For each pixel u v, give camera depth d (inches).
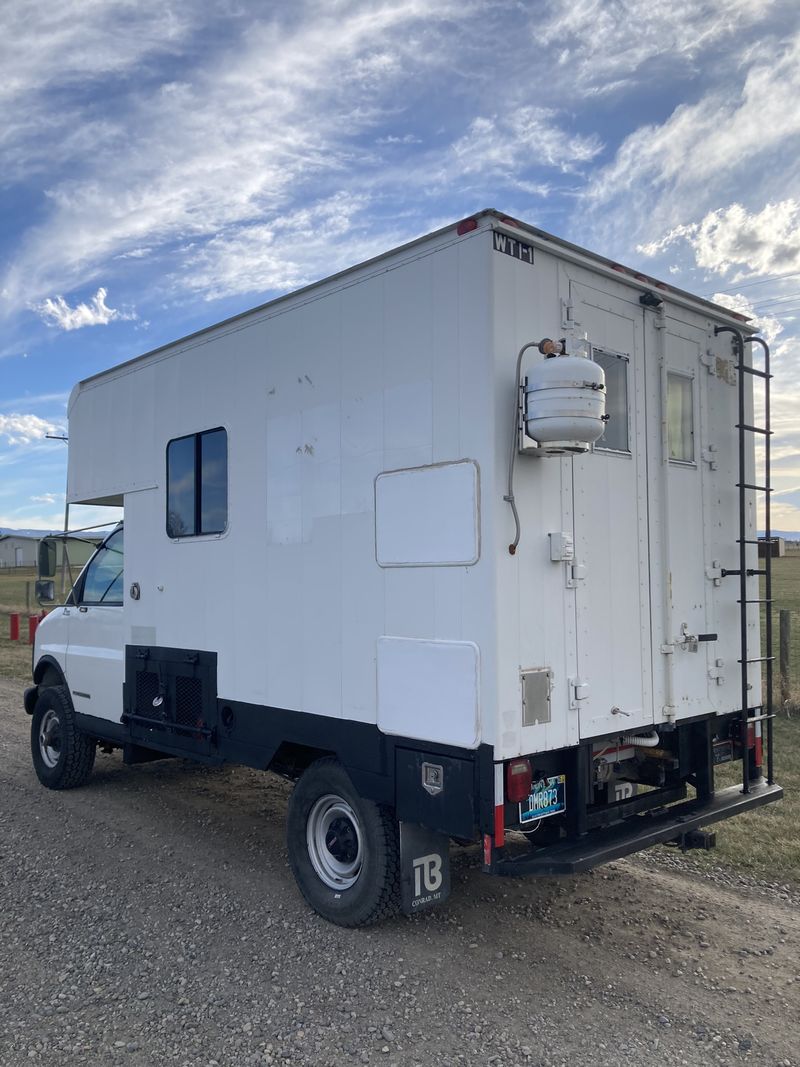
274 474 171.9
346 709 153.7
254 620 176.4
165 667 205.5
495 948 148.6
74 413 249.3
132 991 135.0
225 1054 117.8
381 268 149.3
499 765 128.1
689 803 164.2
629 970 140.9
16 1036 122.6
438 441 137.9
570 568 140.6
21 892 176.1
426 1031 122.9
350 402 154.8
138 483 216.8
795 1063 115.0
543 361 130.6
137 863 192.2
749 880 179.0
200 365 195.0
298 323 167.2
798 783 241.6
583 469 144.8
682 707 162.6
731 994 133.0
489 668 128.3
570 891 174.1
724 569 175.8
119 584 233.6
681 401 170.2
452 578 134.3
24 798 245.9
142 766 283.4
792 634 542.9
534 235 136.9
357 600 151.9
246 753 178.7
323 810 165.2
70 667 248.7
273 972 140.6
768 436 179.8
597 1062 115.3
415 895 148.5
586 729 141.9
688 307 169.8
